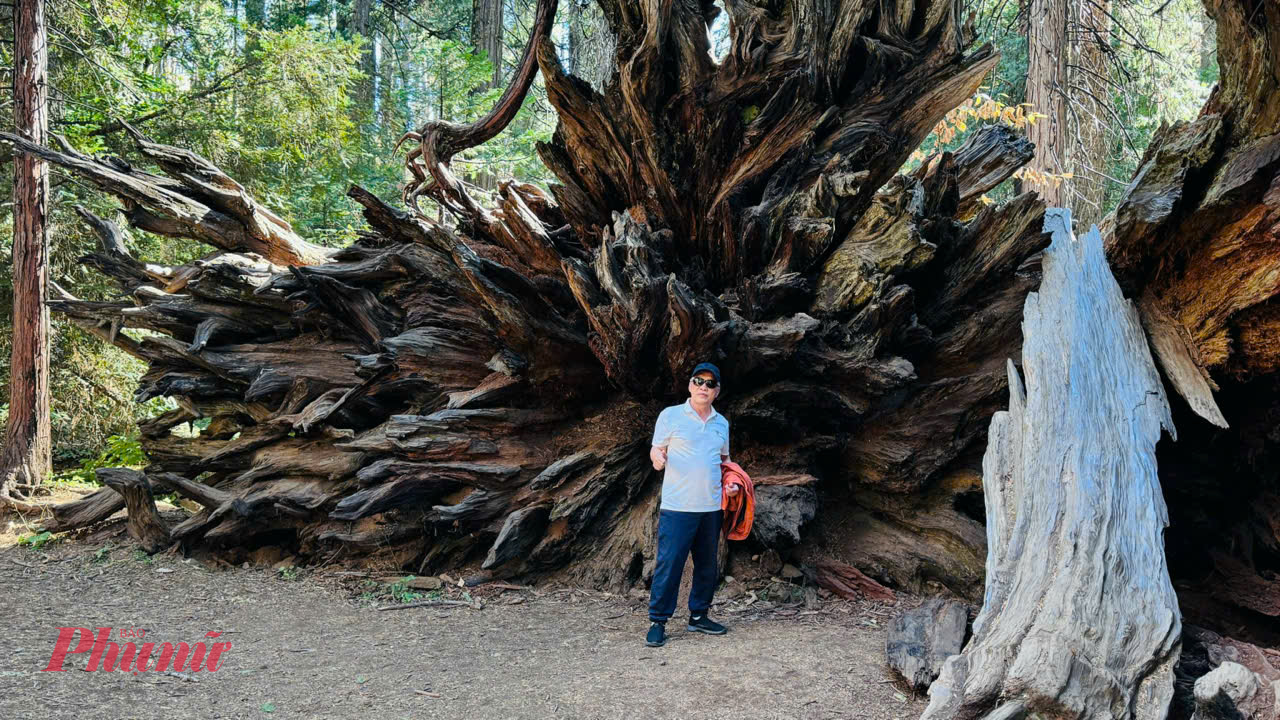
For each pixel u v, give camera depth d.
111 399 12.78
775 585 6.26
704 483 4.96
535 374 7.11
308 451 7.58
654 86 6.85
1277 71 5.67
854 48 7.18
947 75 7.23
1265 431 6.69
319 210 17.36
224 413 8.37
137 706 3.71
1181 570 7.07
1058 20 13.27
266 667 4.45
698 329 5.90
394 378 7.52
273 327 8.63
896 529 6.87
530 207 9.23
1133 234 6.34
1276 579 6.57
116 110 13.02
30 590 5.94
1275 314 6.05
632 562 6.46
